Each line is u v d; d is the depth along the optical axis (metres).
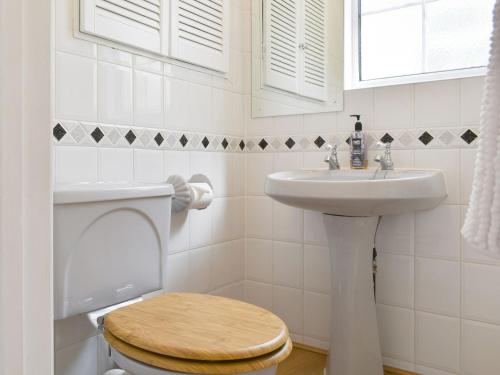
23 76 0.36
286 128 1.98
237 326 0.99
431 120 1.62
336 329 1.55
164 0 1.63
